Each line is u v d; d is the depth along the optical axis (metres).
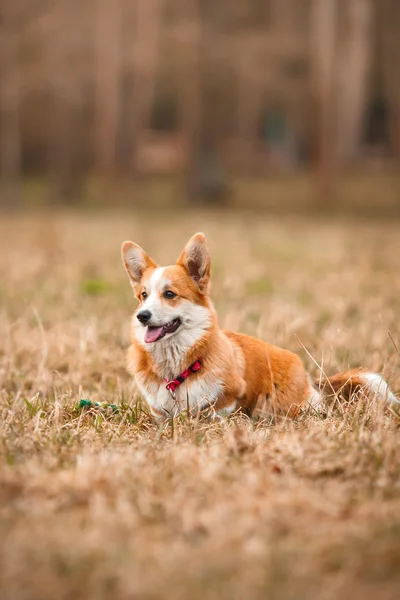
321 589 3.16
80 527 3.62
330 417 5.31
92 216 27.38
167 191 34.47
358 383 5.87
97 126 35.38
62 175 33.75
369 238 19.83
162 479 4.10
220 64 29.23
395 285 11.68
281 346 7.45
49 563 3.29
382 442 4.52
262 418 5.56
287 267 14.20
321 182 30.92
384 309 9.66
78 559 3.32
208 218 26.97
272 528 3.58
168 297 5.37
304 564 3.31
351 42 30.77
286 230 22.50
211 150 32.03
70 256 15.76
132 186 34.75
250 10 29.64
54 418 5.36
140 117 35.72
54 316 9.51
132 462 4.33
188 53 28.97
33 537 3.51
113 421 5.54
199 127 31.52
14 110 34.78
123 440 4.95
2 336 8.20
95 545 3.44
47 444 4.73
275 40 29.20
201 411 5.34
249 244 18.27
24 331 8.33
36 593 3.13
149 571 3.26
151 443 4.80
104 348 7.70
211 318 5.48
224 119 32.56
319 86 30.05
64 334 8.20
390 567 3.28
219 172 32.28
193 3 29.31
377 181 35.25
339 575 3.23
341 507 3.77
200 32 28.84
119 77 32.69
